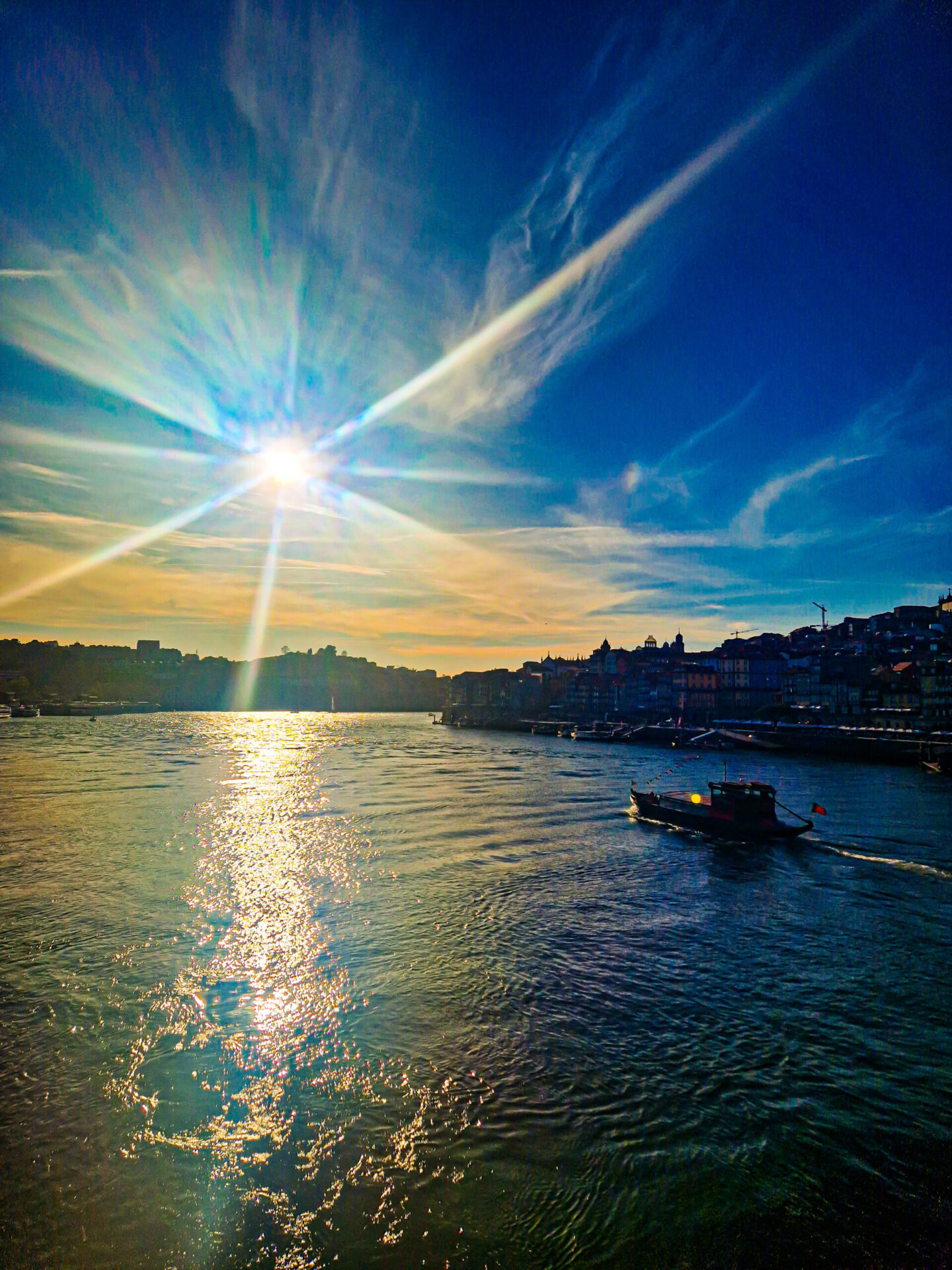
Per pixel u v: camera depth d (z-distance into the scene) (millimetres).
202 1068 23266
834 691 198500
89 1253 16062
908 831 61938
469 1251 16125
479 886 44562
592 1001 28047
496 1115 20828
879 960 32375
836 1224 16766
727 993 28859
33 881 45188
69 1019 26531
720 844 57500
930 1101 21438
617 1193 17781
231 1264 15820
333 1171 18594
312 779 104250
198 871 47906
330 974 30609
